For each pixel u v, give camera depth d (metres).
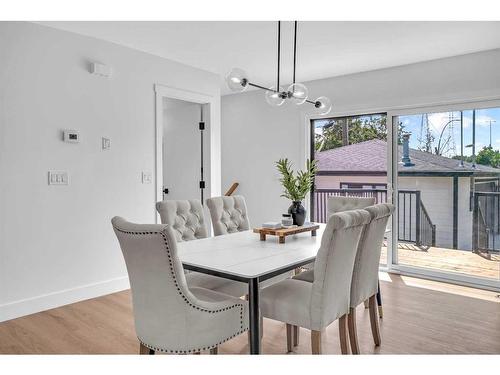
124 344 2.59
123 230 1.82
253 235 3.03
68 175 3.37
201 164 4.84
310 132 5.27
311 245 2.62
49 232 3.26
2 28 2.96
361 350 2.49
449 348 2.53
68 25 3.20
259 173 5.71
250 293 1.92
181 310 1.83
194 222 3.14
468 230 4.08
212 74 4.71
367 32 3.32
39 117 3.17
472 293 3.74
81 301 3.46
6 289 3.01
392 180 4.54
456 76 4.00
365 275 2.46
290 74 4.76
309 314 2.09
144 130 3.96
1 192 2.97
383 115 4.74
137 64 3.88
